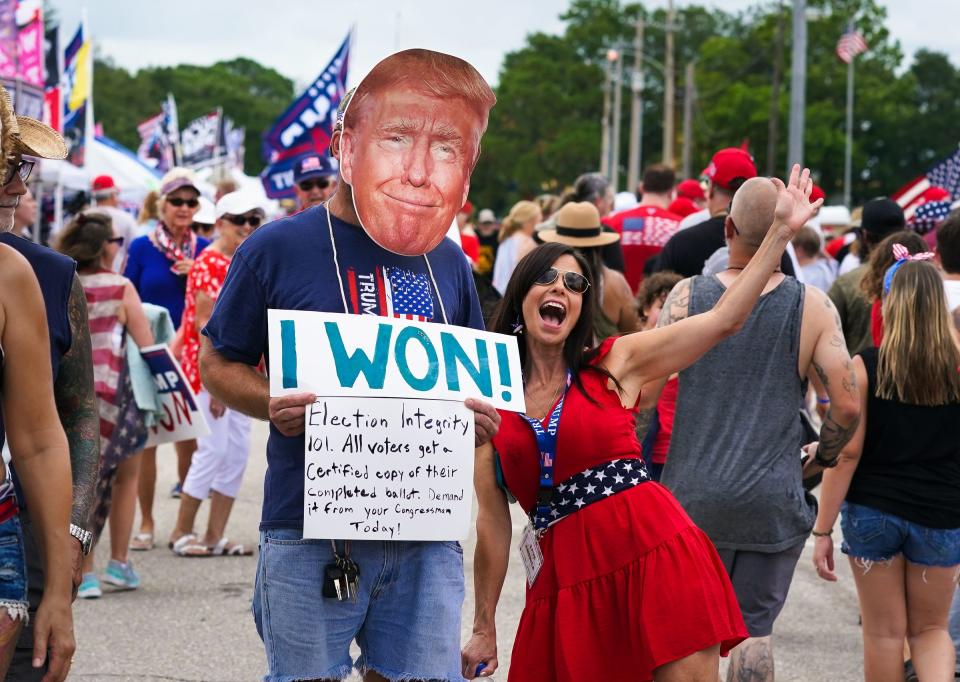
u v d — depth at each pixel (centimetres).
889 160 9106
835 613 668
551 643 383
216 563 756
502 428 385
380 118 341
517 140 9775
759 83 8494
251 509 916
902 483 460
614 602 375
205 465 769
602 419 381
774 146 5278
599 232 744
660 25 10469
